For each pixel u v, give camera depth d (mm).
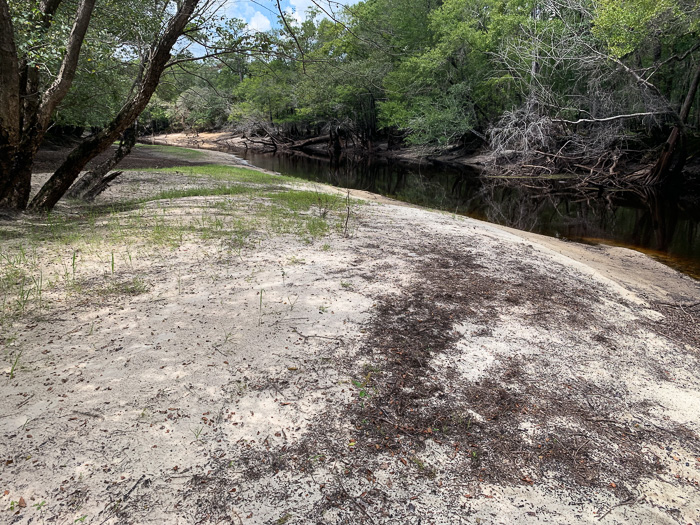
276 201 11625
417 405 3363
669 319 5891
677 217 16016
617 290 6832
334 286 5402
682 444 3268
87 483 2449
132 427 2877
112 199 11484
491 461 2889
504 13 29266
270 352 3867
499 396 3576
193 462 2656
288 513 2373
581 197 20750
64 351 3641
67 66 7938
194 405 3131
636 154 25172
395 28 34469
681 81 26078
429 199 19031
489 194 21281
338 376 3621
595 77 23422
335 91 39844
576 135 25672
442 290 5613
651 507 2641
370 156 45625
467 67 31406
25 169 8266
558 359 4285
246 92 49062
